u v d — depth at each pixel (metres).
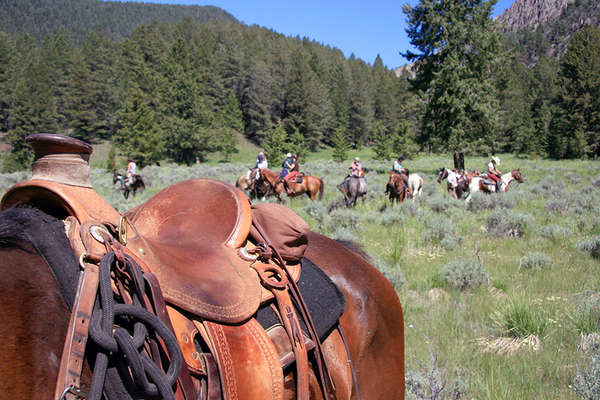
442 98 36.75
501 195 16.16
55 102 113.12
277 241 2.05
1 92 110.19
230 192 2.12
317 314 2.00
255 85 114.56
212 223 2.05
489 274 6.73
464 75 37.00
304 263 2.22
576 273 7.11
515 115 87.44
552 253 8.66
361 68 184.62
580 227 11.27
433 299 6.02
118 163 73.62
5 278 1.16
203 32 170.38
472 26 35.84
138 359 1.11
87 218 1.36
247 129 114.31
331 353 2.04
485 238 10.30
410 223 11.88
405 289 6.32
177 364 1.20
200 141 82.56
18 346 1.09
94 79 110.25
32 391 1.08
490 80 37.66
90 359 1.18
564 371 3.93
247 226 2.02
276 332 1.78
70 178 1.40
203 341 1.52
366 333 2.29
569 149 69.88
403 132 83.44
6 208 1.50
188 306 1.46
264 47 167.12
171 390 1.15
